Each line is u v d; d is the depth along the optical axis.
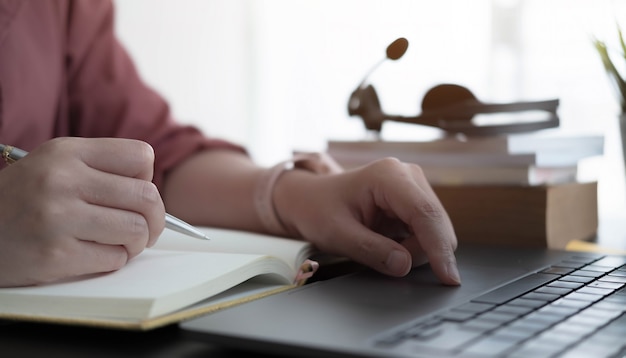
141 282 0.45
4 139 0.91
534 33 2.26
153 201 0.51
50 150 0.50
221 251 0.63
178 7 2.65
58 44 1.01
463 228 0.85
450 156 0.87
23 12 0.95
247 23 2.92
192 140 0.94
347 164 0.94
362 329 0.38
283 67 2.87
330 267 0.66
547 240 0.79
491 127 0.90
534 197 0.80
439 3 2.43
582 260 0.63
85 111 1.02
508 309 0.42
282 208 0.72
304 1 2.81
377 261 0.58
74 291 0.44
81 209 0.48
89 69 1.04
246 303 0.45
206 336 0.37
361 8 2.65
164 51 2.59
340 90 2.76
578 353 0.34
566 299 0.46
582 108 2.18
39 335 0.41
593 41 0.93
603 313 0.42
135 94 1.04
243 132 2.93
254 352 0.38
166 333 0.42
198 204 0.84
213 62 2.80
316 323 0.39
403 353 0.33
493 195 0.82
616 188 2.10
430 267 0.60
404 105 2.49
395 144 0.90
